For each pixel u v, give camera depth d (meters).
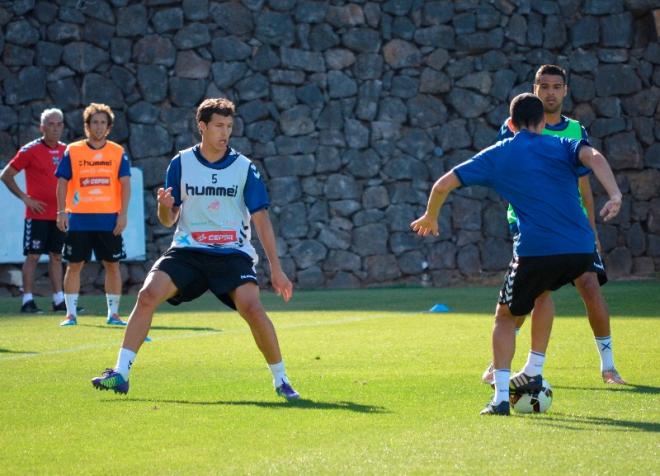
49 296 50.69
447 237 55.66
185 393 18.59
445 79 56.19
